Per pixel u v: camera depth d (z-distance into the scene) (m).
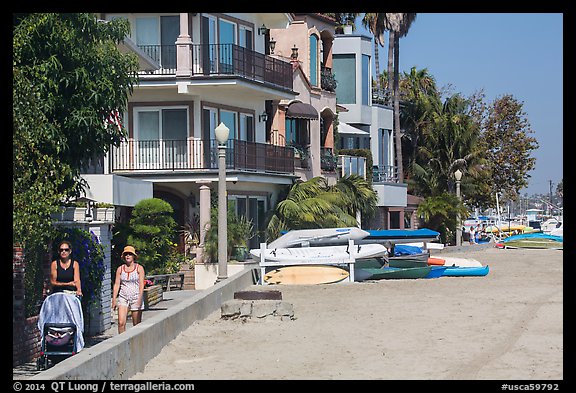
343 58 61.91
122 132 21.56
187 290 36.03
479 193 74.44
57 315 16.30
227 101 42.16
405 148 72.62
